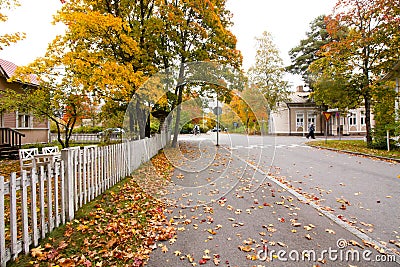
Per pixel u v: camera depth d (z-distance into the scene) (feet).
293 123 117.50
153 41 41.06
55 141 69.41
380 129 48.57
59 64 32.50
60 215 12.49
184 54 42.98
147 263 9.52
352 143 60.44
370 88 50.80
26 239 9.73
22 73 32.55
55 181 11.93
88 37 30.53
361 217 13.99
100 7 37.52
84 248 10.36
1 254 8.68
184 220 13.87
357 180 23.24
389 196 17.88
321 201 17.01
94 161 17.17
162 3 40.37
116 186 20.51
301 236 11.74
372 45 51.37
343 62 54.13
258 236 11.76
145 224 13.16
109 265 9.34
